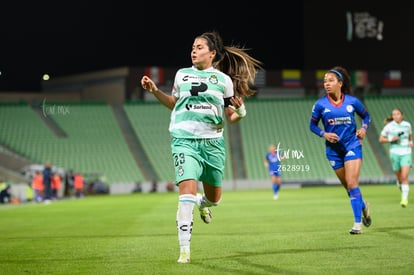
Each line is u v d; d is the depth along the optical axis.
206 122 16.53
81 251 19.31
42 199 72.62
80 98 120.19
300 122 111.75
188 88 16.56
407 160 37.97
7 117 107.19
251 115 113.56
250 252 17.72
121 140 106.62
